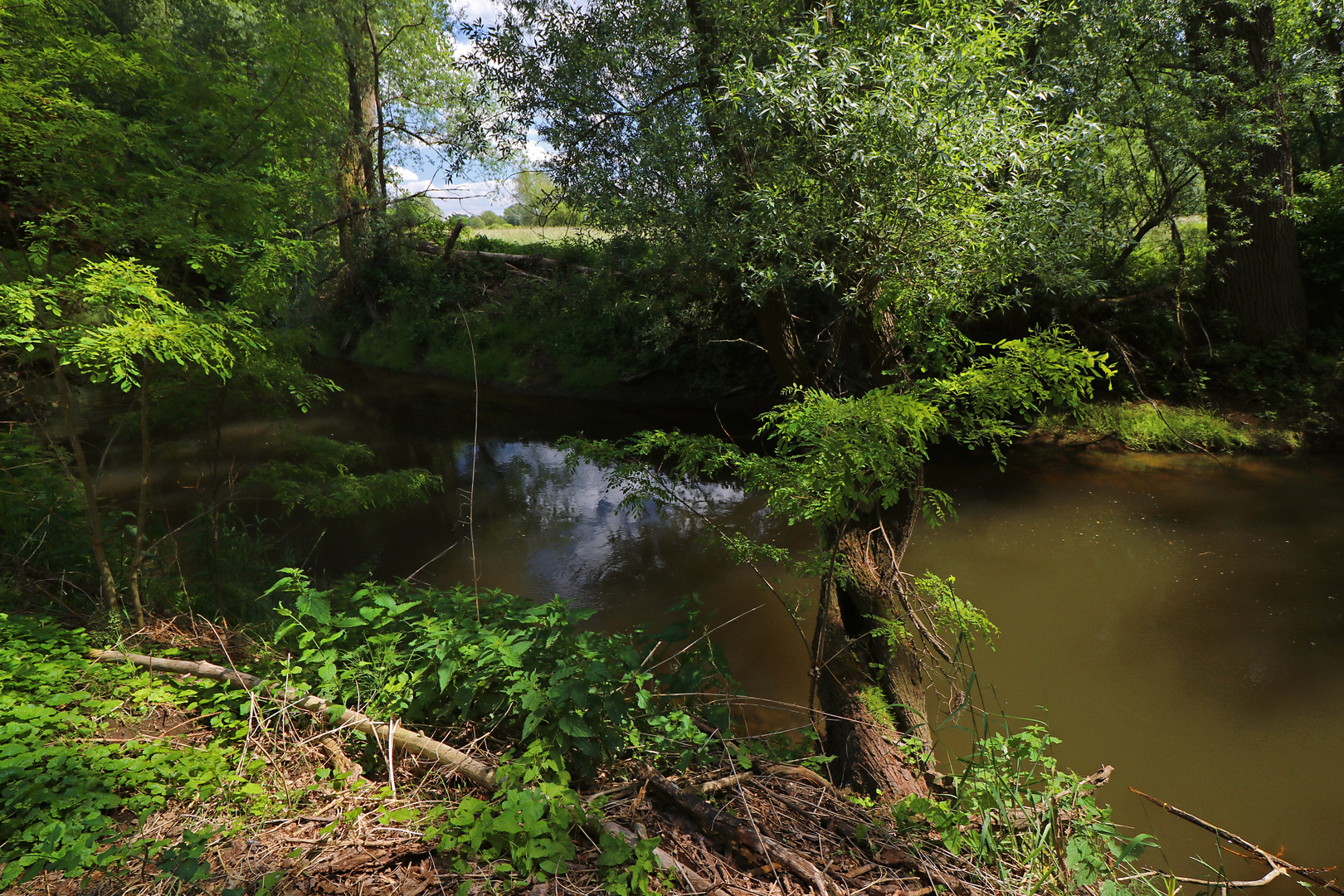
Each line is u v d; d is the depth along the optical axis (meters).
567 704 2.61
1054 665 5.05
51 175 3.44
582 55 7.54
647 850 2.18
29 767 2.46
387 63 18.02
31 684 2.94
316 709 2.90
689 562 6.92
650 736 2.87
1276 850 3.52
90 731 2.76
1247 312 10.29
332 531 7.83
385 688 2.93
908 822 2.68
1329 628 5.34
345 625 3.25
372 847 2.23
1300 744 4.22
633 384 14.64
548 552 7.30
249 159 4.24
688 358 13.93
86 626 3.80
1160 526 7.26
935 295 4.64
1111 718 4.49
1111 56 7.20
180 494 7.93
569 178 8.62
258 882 2.08
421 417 13.62
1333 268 10.51
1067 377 3.45
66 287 3.15
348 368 18.61
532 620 3.21
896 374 5.53
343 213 17.27
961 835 2.68
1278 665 4.95
